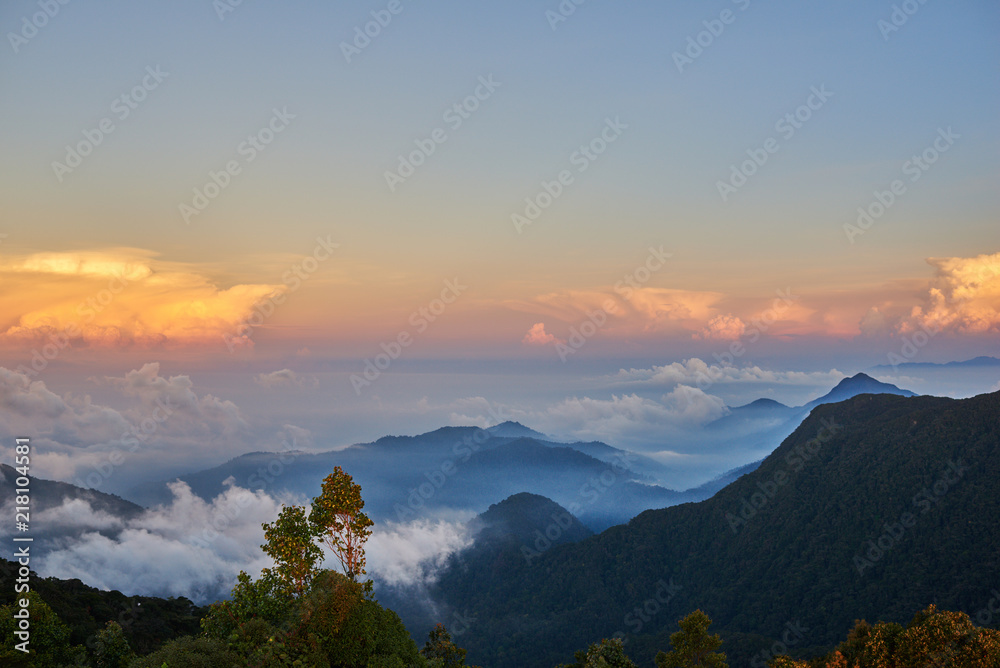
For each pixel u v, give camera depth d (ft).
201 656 65.77
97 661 83.15
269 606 78.84
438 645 94.48
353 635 76.13
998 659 100.17
